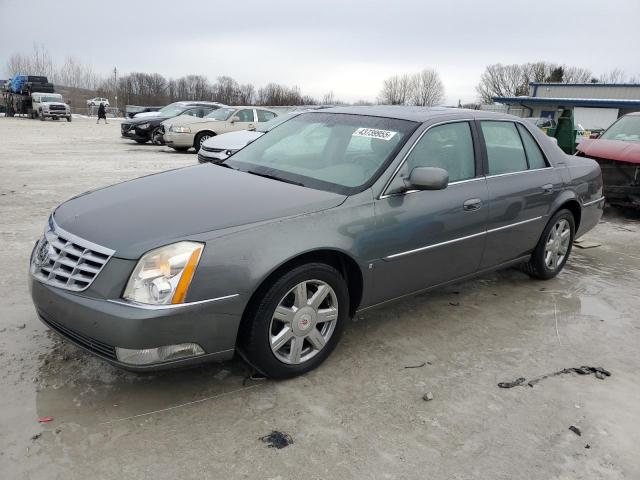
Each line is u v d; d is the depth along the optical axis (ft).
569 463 8.48
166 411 9.14
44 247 9.78
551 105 137.69
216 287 8.80
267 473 7.86
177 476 7.70
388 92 261.24
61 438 8.32
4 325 11.78
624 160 25.79
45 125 104.42
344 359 11.25
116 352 8.51
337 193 10.98
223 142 33.47
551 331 13.25
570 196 16.14
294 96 267.80
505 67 268.82
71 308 8.67
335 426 9.02
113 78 276.41
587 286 16.67
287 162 12.80
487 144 13.88
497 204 13.61
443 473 8.09
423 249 11.92
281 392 9.90
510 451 8.67
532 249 15.74
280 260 9.36
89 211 10.06
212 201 10.19
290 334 10.03
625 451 8.84
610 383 10.94
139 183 11.83
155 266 8.53
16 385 9.60
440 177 11.08
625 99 138.00
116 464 7.86
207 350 9.05
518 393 10.36
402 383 10.45
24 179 32.04
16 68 262.26
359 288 11.16
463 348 12.07
